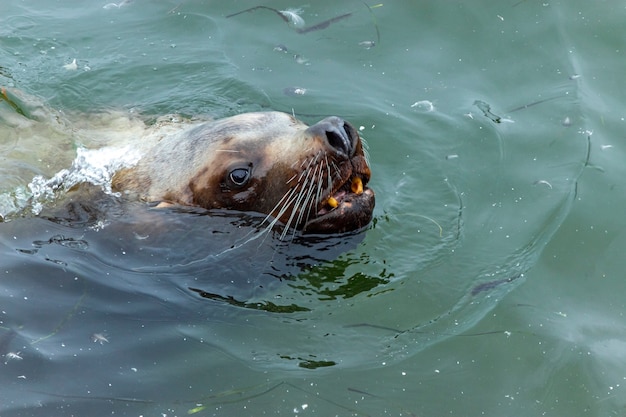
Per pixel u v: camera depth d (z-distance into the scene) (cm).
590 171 3084
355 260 2731
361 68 3638
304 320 2558
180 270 2652
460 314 2567
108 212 2772
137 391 2317
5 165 2898
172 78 3572
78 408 2253
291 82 3559
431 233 2855
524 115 3372
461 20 3856
